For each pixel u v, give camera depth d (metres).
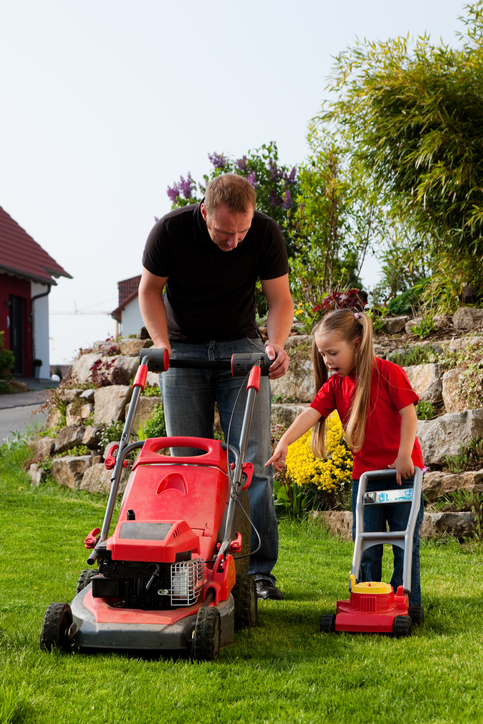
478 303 7.68
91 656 2.58
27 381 21.91
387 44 7.70
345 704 2.15
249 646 2.77
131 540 2.60
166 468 3.13
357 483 3.42
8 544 5.04
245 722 2.04
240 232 3.13
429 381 6.32
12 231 23.75
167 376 3.74
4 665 2.46
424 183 7.00
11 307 22.56
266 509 3.80
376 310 8.41
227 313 3.71
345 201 9.03
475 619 3.14
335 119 7.99
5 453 9.84
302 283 8.91
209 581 2.79
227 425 3.78
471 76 7.22
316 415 3.46
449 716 2.04
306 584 4.06
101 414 8.69
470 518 5.12
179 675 2.38
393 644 2.75
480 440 5.48
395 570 3.30
